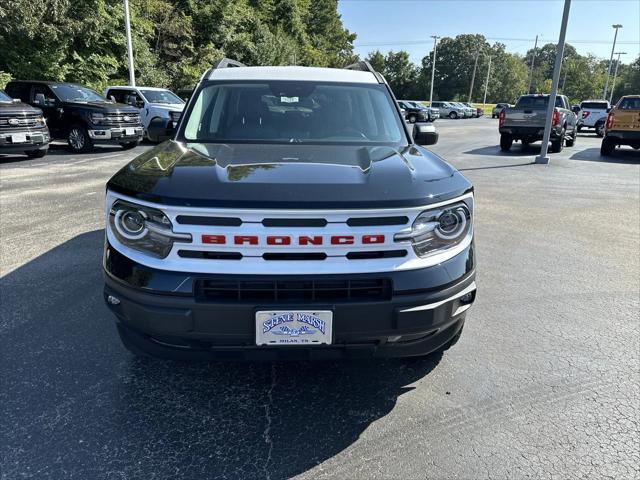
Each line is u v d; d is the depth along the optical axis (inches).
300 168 102.5
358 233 88.4
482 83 3976.4
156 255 90.7
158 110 613.3
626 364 126.9
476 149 673.0
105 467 89.7
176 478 87.7
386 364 126.2
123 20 924.6
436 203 93.2
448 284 94.5
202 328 88.9
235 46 1322.6
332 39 2760.8
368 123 146.3
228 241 87.2
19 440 95.6
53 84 547.2
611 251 222.8
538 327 147.1
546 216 288.2
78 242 213.8
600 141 870.4
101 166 436.5
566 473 89.7
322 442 97.7
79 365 122.0
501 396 112.8
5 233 226.2
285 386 116.6
